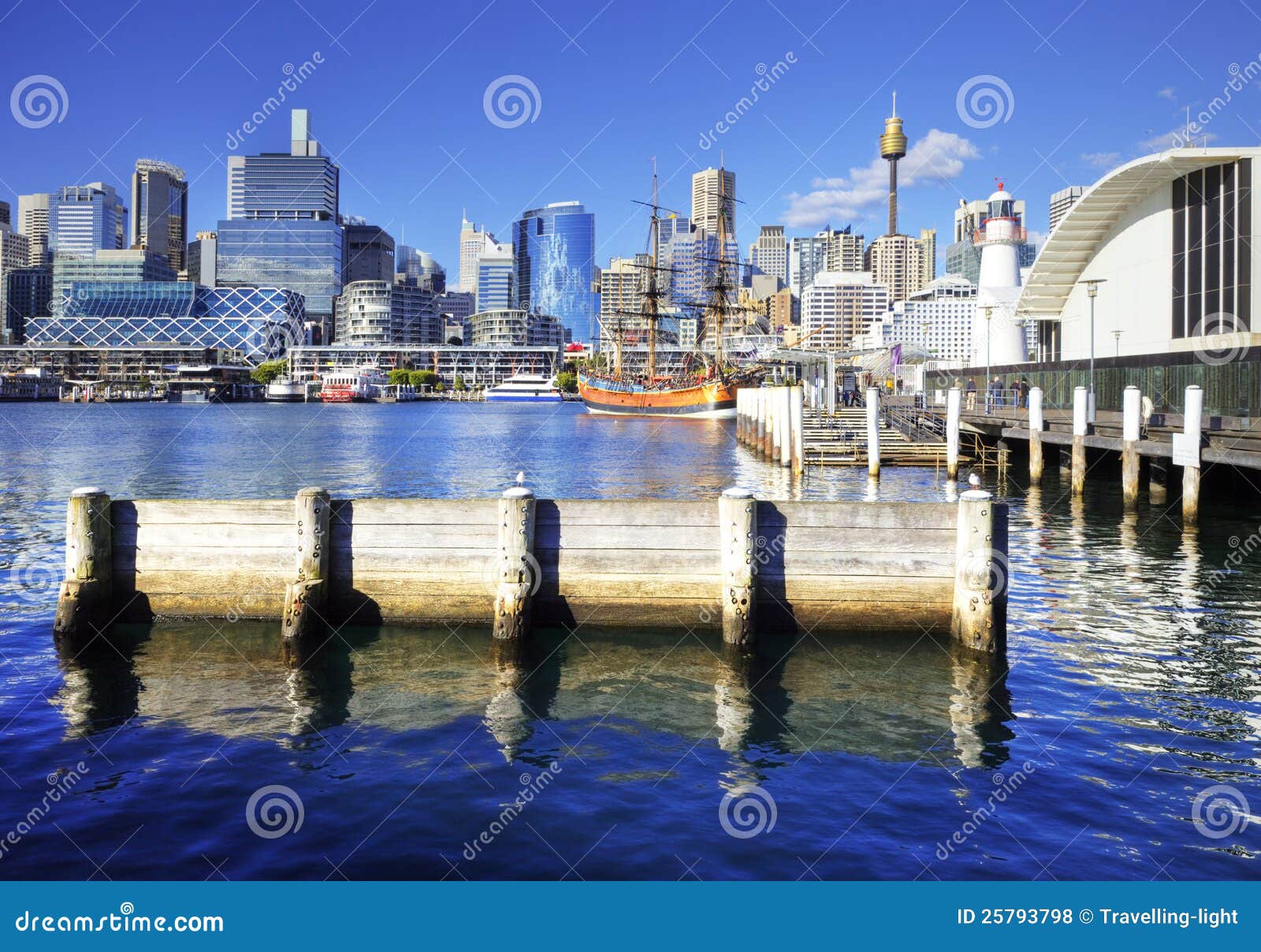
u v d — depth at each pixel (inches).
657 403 5979.3
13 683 629.9
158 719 569.6
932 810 451.2
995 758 508.7
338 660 676.1
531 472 2322.8
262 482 2084.2
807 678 637.9
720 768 500.1
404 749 525.0
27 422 5442.9
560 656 684.7
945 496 1664.6
